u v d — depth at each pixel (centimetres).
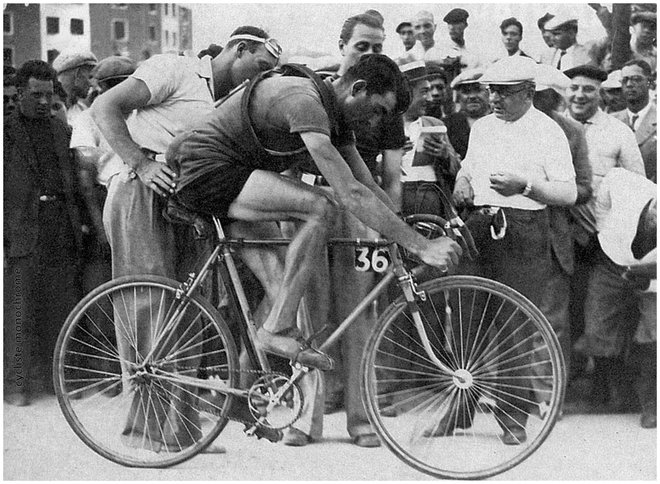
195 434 368
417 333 383
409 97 326
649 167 391
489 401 376
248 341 339
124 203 355
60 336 344
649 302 395
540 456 364
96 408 401
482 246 384
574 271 396
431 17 382
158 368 339
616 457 362
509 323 386
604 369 399
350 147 335
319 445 374
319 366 326
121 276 359
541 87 387
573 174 385
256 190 322
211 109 356
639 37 387
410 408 390
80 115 394
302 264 323
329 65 384
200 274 335
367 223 311
